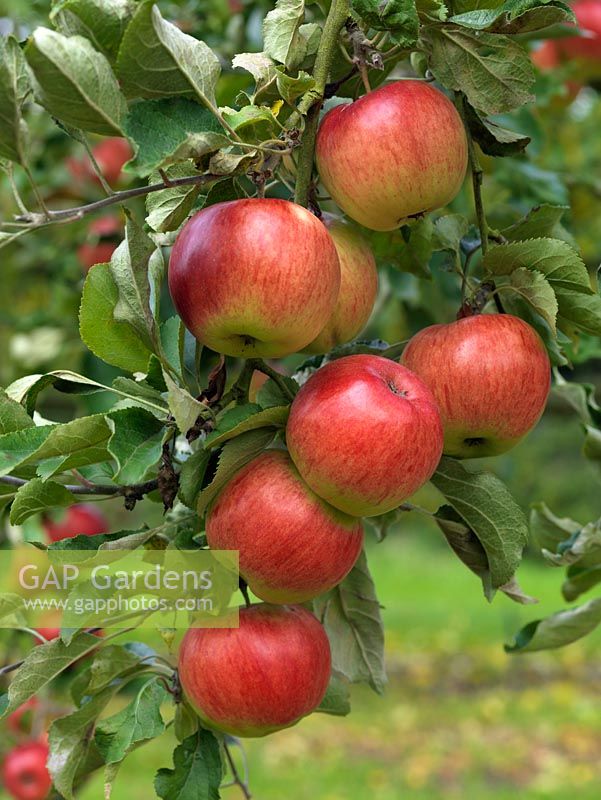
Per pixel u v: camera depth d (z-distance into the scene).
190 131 0.93
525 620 4.51
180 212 1.00
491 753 3.28
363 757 3.30
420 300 1.45
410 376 0.98
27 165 0.91
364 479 0.95
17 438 0.96
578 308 1.03
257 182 0.98
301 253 0.95
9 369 1.94
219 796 1.02
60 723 1.03
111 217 1.73
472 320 1.02
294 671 1.00
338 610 1.09
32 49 0.88
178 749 1.03
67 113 0.90
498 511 1.02
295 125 0.98
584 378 2.72
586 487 5.09
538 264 1.02
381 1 0.97
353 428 0.95
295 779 3.10
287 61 1.01
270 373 1.00
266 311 0.95
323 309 0.97
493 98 1.02
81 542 0.98
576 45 1.56
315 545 0.97
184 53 0.92
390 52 1.01
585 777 3.02
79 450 0.95
